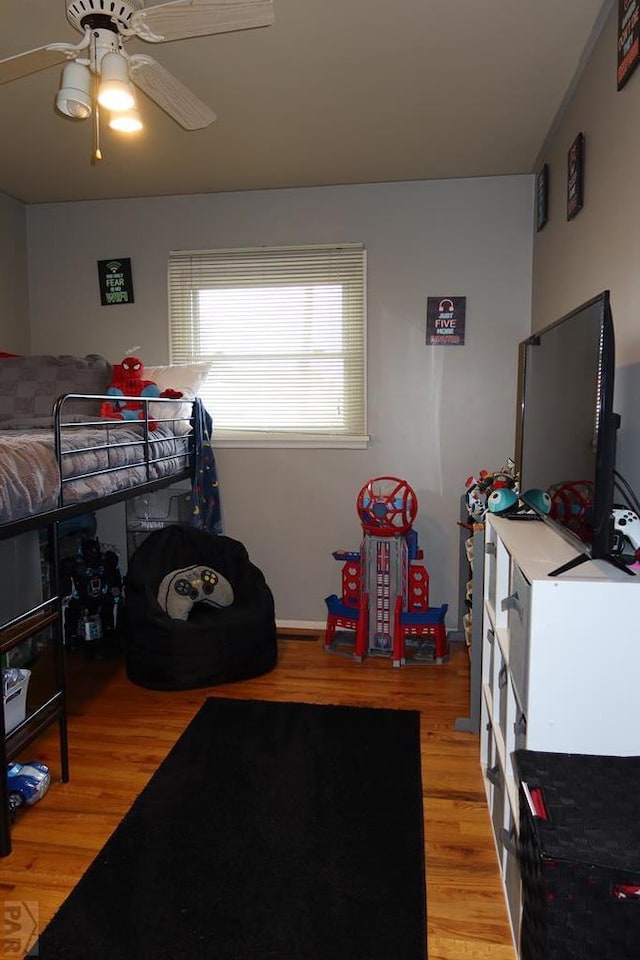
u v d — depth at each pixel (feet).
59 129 8.94
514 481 8.70
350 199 11.34
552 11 6.46
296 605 12.07
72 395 6.83
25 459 6.15
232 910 5.17
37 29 6.70
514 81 7.80
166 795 6.73
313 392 11.78
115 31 5.39
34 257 12.18
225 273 11.81
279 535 12.00
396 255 11.31
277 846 5.94
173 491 11.94
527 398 6.80
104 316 12.17
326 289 11.58
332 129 9.07
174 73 7.54
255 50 7.07
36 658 10.53
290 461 11.86
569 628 4.08
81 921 5.07
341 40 6.91
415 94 8.10
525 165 10.50
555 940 3.36
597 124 6.91
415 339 11.38
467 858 5.82
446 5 6.35
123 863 5.71
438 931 5.00
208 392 12.07
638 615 4.03
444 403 11.40
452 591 11.64
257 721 8.37
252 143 9.50
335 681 9.69
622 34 5.93
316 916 5.12
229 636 9.44
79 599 10.55
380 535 10.42
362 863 5.72
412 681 9.70
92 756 7.54
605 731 4.12
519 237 10.99
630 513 4.73
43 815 6.43
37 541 9.99
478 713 8.07
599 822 3.52
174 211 11.84
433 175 10.91
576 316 4.98
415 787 6.88
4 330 11.64
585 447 4.58
